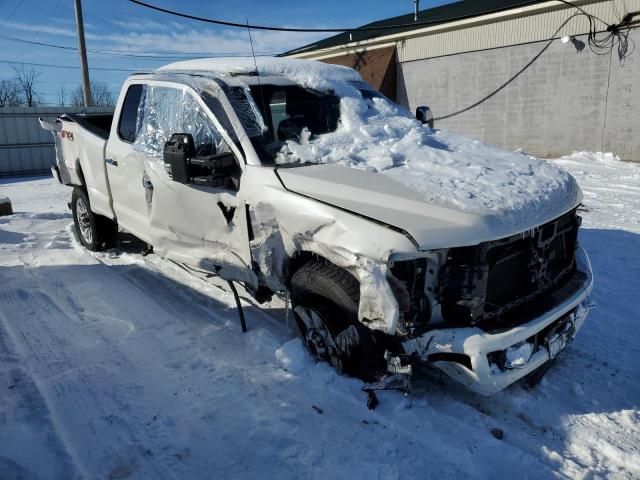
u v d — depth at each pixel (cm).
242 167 370
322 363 346
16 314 460
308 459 273
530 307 310
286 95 424
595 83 1505
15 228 800
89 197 607
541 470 265
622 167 1348
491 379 283
